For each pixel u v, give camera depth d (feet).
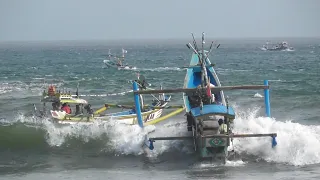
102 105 387.34
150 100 408.46
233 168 196.34
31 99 437.58
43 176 191.62
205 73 240.94
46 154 226.38
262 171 191.42
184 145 225.76
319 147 211.00
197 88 225.15
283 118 317.01
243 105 372.99
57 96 270.05
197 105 227.61
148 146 209.26
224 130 195.52
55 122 254.06
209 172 191.93
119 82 614.75
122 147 228.63
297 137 217.36
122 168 202.90
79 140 241.14
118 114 284.41
